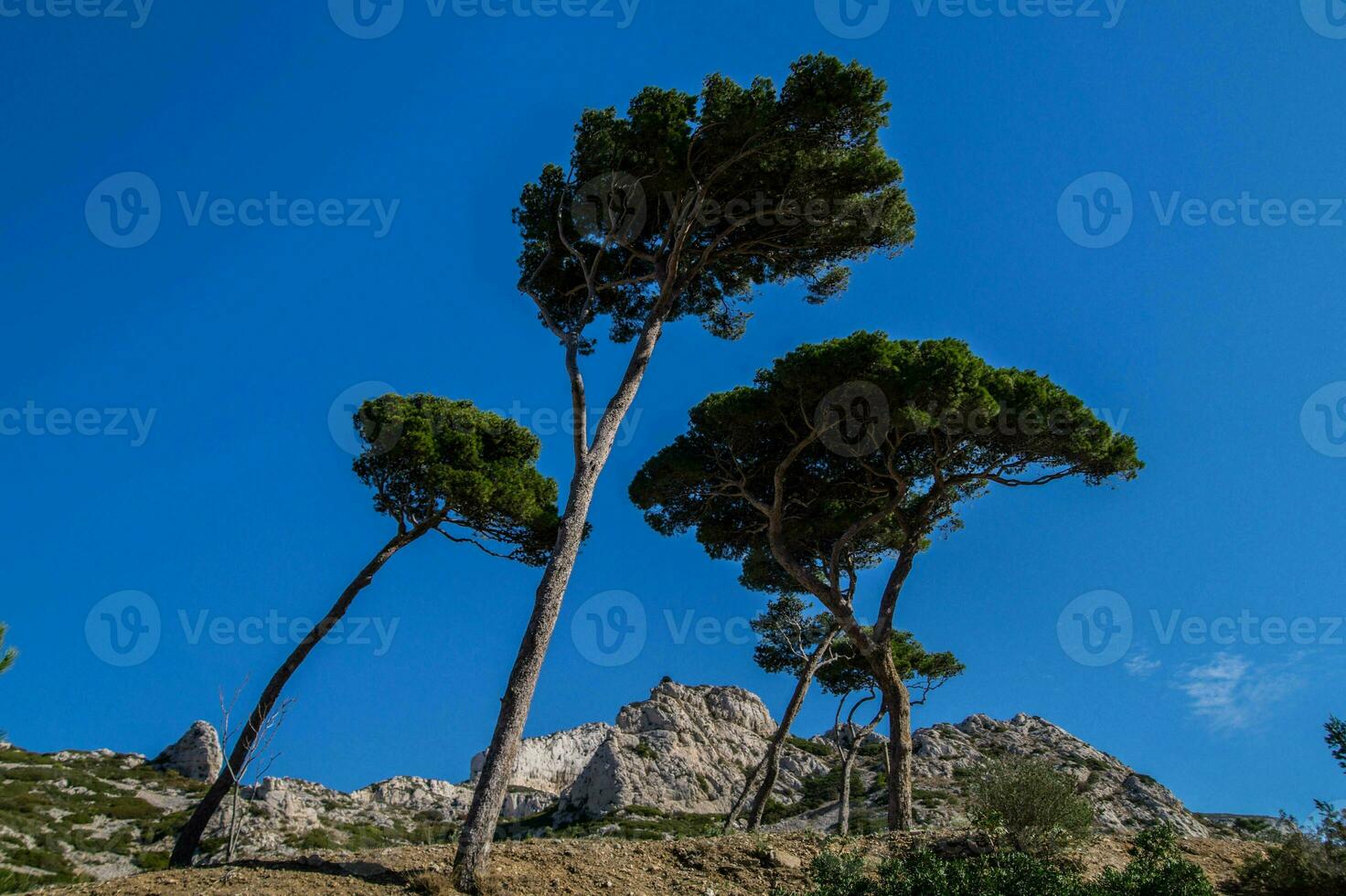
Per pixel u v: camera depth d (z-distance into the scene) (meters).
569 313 16.81
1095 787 26.55
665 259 15.38
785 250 16.27
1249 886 12.52
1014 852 12.37
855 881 10.78
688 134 14.24
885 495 17.84
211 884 9.86
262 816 26.47
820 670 25.75
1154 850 13.66
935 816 22.66
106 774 30.23
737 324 18.11
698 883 11.14
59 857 20.38
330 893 9.63
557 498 19.41
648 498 19.23
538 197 16.44
